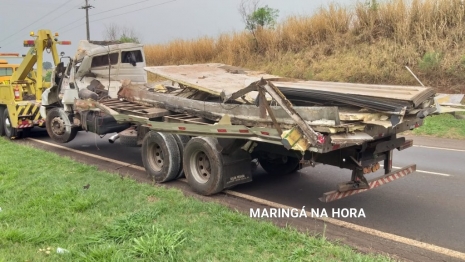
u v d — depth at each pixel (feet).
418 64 51.57
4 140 37.06
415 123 19.15
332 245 14.48
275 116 16.88
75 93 31.71
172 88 27.78
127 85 27.27
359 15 61.93
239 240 14.80
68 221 16.55
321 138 15.02
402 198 20.63
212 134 19.83
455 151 31.78
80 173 24.17
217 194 21.40
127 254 13.61
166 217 17.11
